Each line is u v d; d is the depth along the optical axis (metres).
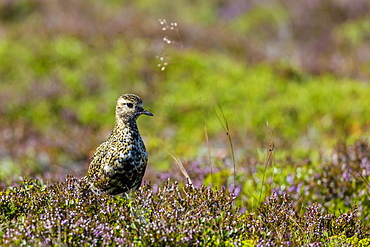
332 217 7.05
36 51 19.08
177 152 13.90
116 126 7.63
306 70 19.27
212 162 11.05
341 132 14.41
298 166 9.89
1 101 16.67
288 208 7.02
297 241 6.28
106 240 5.88
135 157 7.52
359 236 6.89
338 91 17.28
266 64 19.70
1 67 18.34
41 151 14.08
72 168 13.27
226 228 6.23
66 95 17.16
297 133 15.36
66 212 6.13
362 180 8.98
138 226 6.14
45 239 5.84
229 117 16.28
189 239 5.92
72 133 15.65
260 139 14.91
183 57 18.94
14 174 11.08
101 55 19.12
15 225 5.99
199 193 6.74
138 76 18.11
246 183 9.37
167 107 16.88
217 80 17.95
